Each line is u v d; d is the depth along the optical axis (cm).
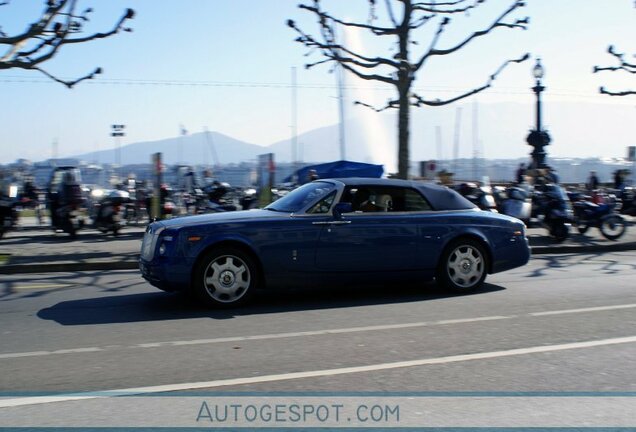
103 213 1780
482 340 667
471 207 954
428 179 2038
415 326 732
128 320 768
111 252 1399
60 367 577
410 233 890
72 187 1752
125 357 608
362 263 869
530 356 609
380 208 891
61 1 1282
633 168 2836
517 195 1823
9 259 1271
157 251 816
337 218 858
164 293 951
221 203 1838
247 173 2950
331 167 2381
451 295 923
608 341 664
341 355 612
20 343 662
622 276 1121
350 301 882
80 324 748
